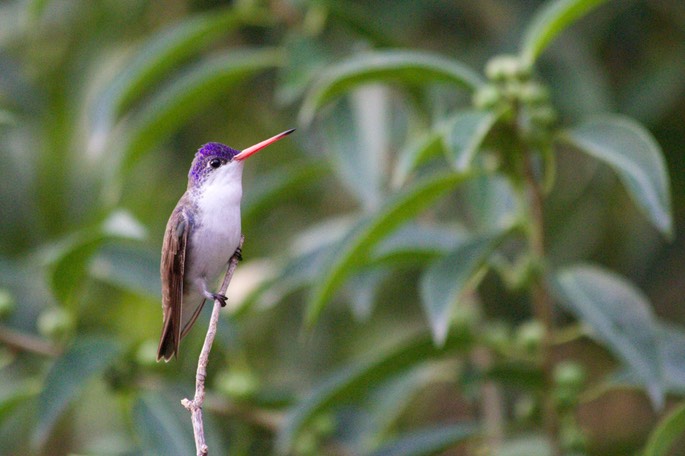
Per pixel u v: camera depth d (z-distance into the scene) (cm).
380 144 970
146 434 902
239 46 1299
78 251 861
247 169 1326
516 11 1188
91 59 1273
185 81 970
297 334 1288
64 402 849
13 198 1266
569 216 1177
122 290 1294
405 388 1028
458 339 859
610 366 1317
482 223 905
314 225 1341
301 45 989
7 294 930
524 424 946
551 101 1105
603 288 788
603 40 1202
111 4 1261
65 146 1283
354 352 1295
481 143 739
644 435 1159
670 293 1248
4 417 931
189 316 845
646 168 696
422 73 774
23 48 1316
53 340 909
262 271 1210
